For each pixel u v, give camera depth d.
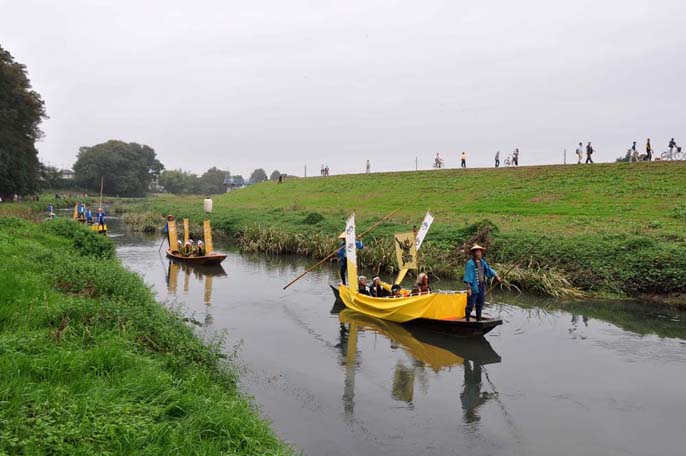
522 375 9.68
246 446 5.20
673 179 30.73
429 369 9.97
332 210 36.88
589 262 17.09
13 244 13.92
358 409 8.12
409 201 38.28
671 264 15.56
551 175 37.97
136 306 9.14
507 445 7.03
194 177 161.12
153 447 4.56
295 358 10.49
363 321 13.45
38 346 6.22
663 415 7.98
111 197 108.44
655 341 11.77
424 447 6.95
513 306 15.12
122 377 5.93
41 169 68.12
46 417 4.65
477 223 21.92
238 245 30.84
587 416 7.95
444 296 12.43
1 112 51.81
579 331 12.57
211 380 7.26
